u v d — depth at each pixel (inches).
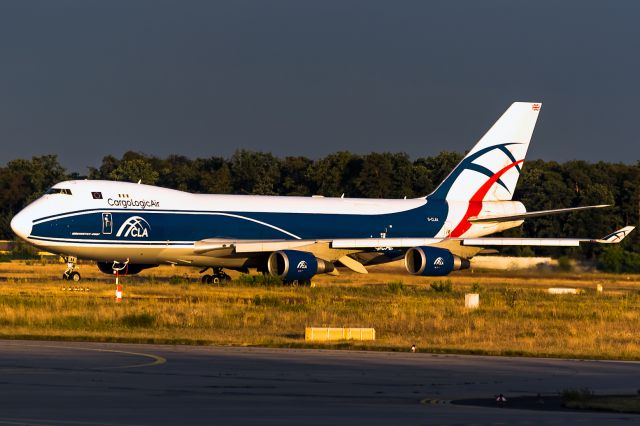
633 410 2336.4
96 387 2576.3
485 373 2984.7
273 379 2768.2
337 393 2541.8
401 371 2984.7
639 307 5713.6
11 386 2576.3
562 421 2187.5
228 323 4441.4
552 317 4970.5
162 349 3469.5
